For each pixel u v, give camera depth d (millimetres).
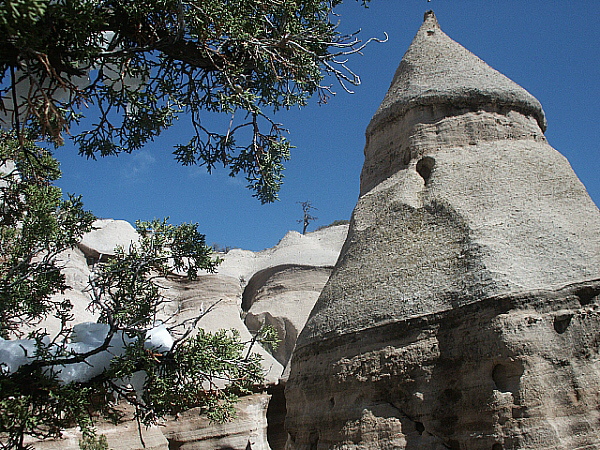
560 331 12062
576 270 12844
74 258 27594
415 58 19031
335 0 11711
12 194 12656
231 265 39219
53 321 21609
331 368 14352
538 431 11172
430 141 16750
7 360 9453
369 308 14367
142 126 10875
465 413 12062
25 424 8539
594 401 11562
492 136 16641
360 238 16344
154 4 9117
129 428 20484
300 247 37469
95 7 8688
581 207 14938
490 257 13203
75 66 8867
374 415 13117
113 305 10211
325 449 13867
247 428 23547
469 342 12422
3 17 6570
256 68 10562
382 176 17688
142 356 9133
